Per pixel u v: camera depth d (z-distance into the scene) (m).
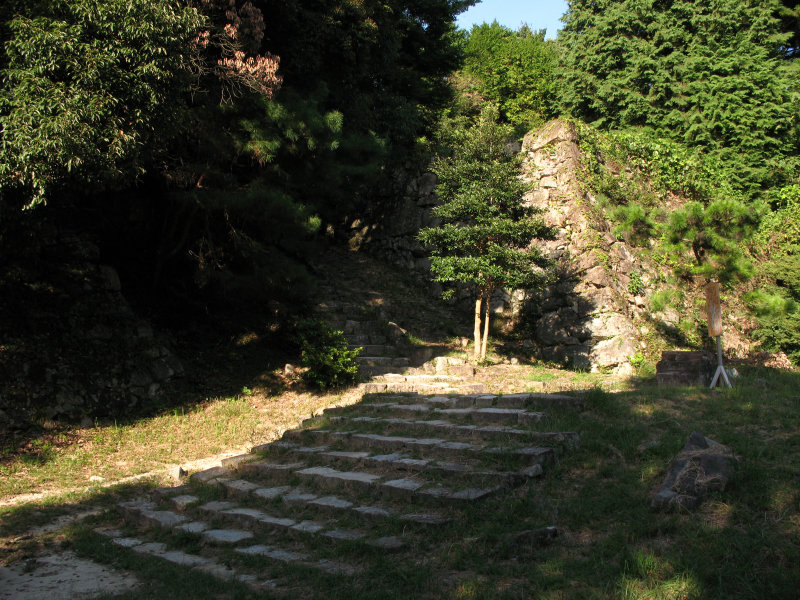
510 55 29.53
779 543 3.72
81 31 6.90
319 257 17.83
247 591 3.96
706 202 15.50
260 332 12.51
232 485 6.18
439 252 11.74
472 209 10.98
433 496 4.95
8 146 6.50
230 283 10.77
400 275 17.16
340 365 10.05
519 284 10.90
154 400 9.55
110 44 7.02
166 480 7.10
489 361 11.50
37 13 6.91
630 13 18.28
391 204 18.47
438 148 17.80
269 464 6.56
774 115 16.89
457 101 26.70
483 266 10.61
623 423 5.96
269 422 9.12
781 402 6.43
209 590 4.05
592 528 4.32
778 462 4.74
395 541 4.41
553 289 13.05
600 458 5.32
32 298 9.42
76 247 10.48
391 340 12.96
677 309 13.02
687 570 3.54
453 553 4.16
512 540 4.18
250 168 11.48
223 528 5.34
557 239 13.12
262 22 10.69
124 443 8.25
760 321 12.51
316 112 11.02
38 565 4.83
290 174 11.62
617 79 18.59
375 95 18.06
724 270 12.31
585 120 20.48
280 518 5.24
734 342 12.99
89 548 5.12
